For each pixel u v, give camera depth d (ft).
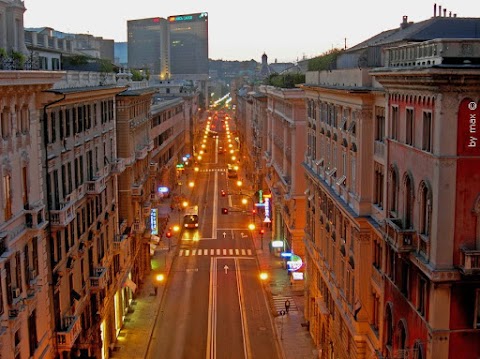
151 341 172.65
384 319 109.09
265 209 309.83
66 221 118.62
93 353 140.67
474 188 81.76
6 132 94.99
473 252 79.61
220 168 528.22
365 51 130.21
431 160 84.43
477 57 80.23
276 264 245.65
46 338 112.16
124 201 200.54
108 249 170.19
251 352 164.66
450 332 83.35
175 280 228.63
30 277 103.65
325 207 157.17
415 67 83.15
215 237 295.69
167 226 307.17
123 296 187.93
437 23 119.85
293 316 190.39
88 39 359.87
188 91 593.01
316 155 171.83
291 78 254.06
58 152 123.75
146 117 253.85
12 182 97.14
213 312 195.00
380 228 108.37
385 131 106.73
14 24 116.16
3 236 88.33
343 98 134.00
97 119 160.15
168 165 368.89
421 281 89.97
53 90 113.70
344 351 133.69
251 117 458.50
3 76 87.20
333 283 144.97
